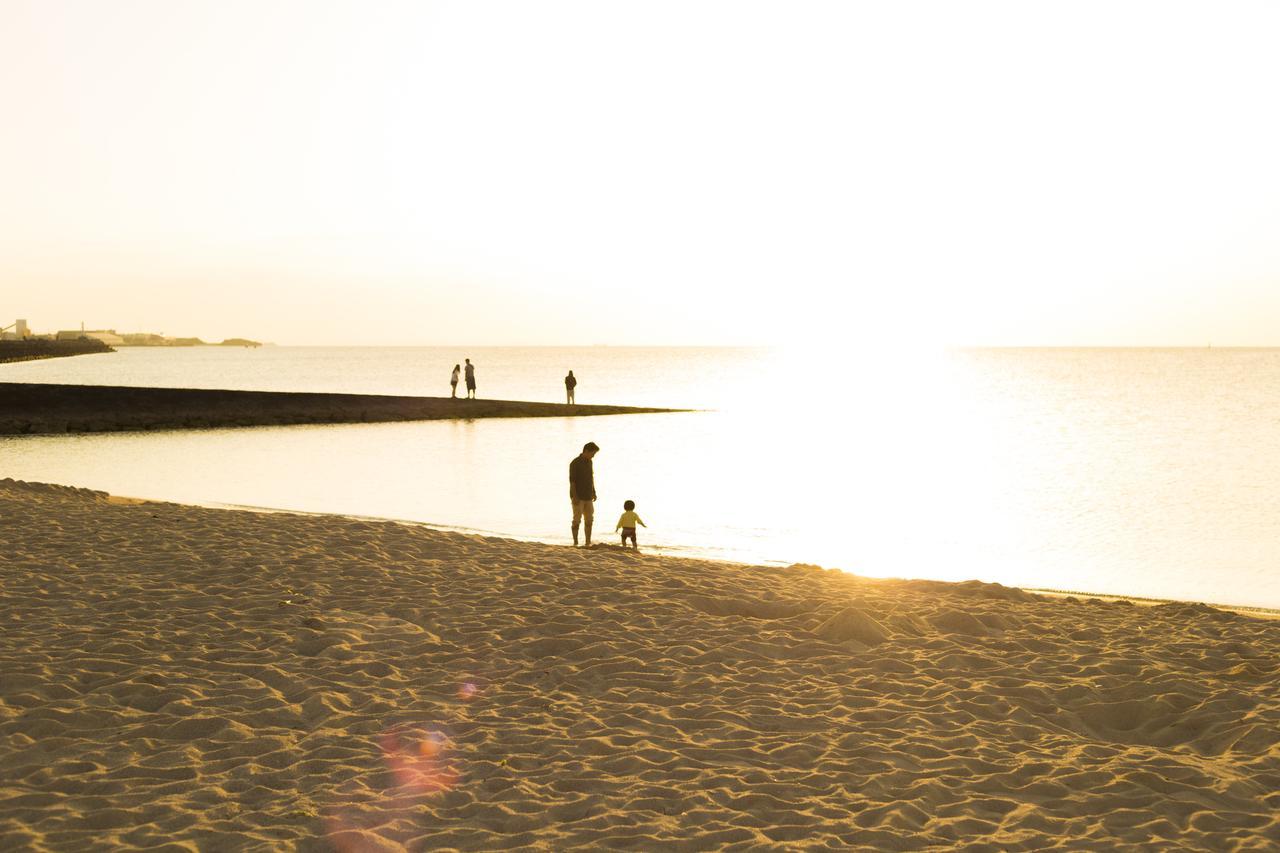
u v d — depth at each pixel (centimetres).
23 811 454
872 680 712
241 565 1038
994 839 448
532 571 1076
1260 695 675
